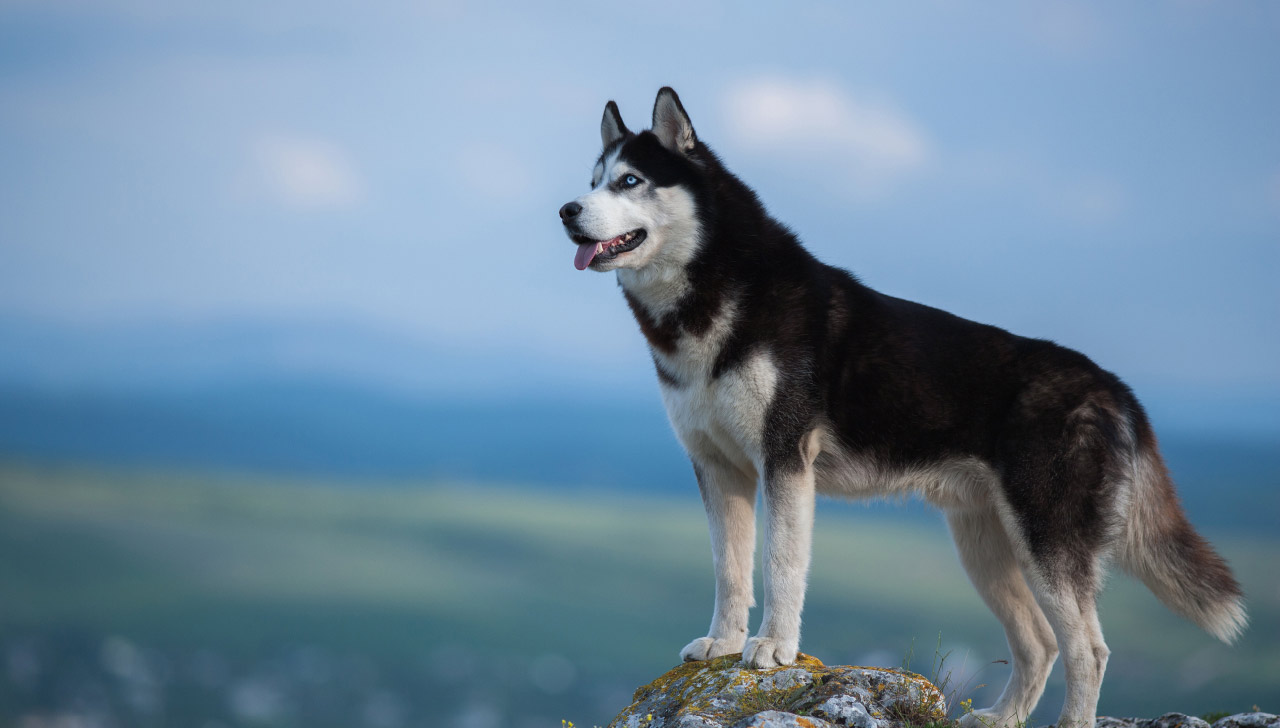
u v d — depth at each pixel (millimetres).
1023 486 5648
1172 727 5684
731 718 5121
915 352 5859
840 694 5148
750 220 5969
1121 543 5863
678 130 6055
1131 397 6047
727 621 5992
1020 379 5777
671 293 5875
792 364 5672
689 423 5930
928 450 5859
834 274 6156
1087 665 5496
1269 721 5379
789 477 5617
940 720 5184
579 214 5785
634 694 5930
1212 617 5848
